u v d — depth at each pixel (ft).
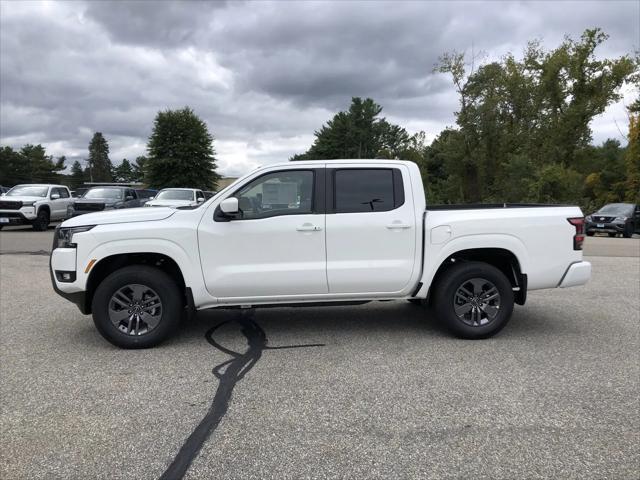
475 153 139.33
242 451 10.37
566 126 139.13
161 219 17.29
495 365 15.44
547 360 15.92
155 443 10.70
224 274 17.21
